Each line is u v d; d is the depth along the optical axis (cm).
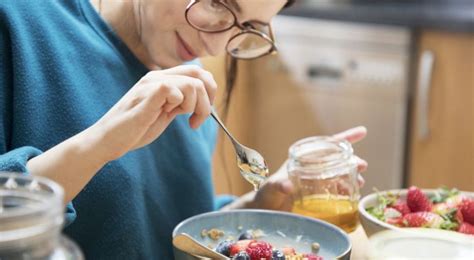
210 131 140
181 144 125
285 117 301
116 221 108
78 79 110
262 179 101
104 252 108
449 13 261
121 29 121
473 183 266
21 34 105
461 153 266
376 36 273
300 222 107
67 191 86
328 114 292
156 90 84
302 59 291
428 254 93
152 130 88
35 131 103
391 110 277
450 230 106
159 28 114
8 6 107
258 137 308
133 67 120
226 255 96
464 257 91
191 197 126
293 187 120
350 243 96
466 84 259
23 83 103
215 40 114
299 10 287
